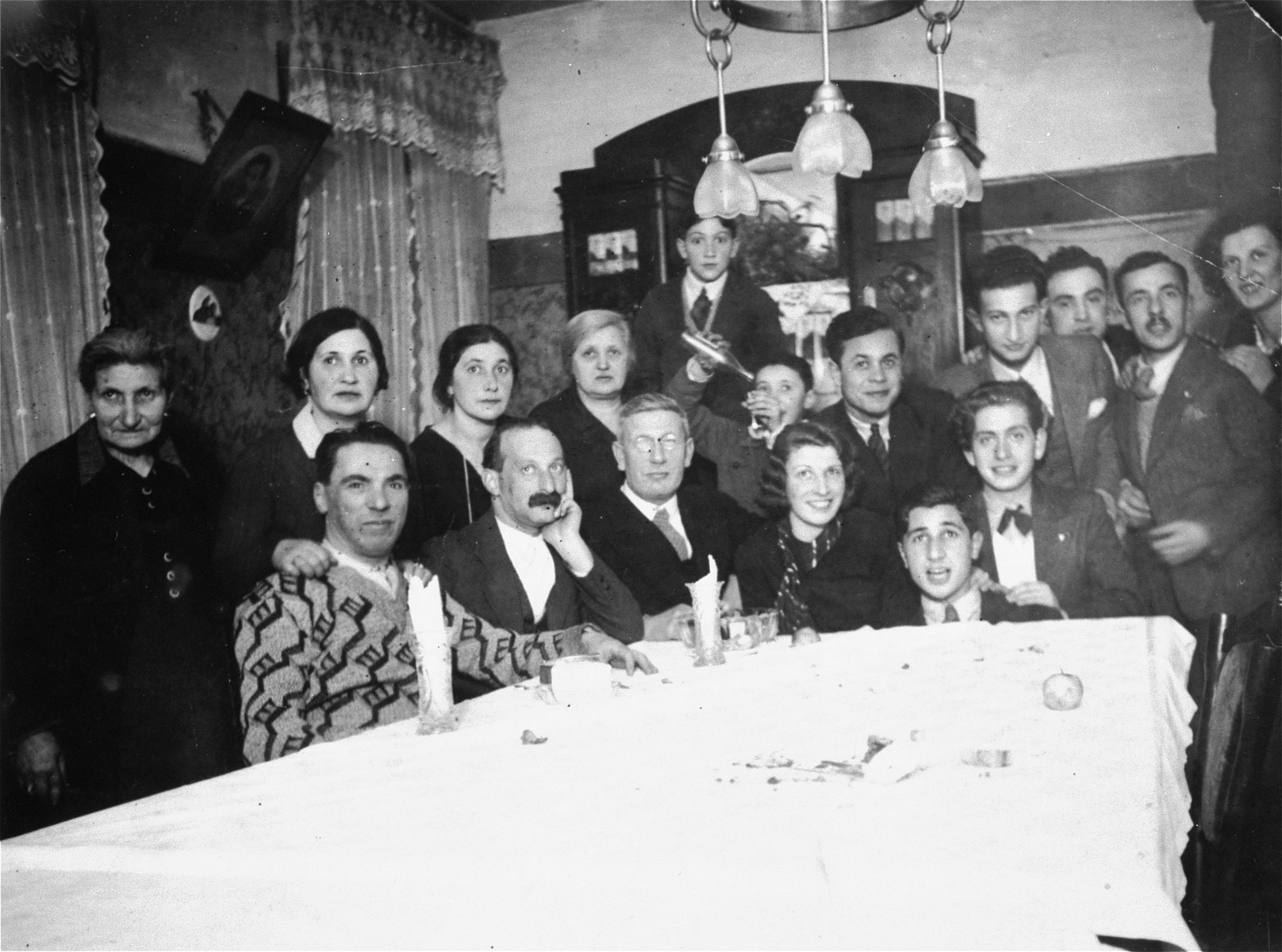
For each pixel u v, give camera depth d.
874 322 4.68
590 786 2.03
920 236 4.65
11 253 3.34
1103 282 4.57
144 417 3.65
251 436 3.96
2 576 3.31
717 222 4.73
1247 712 3.61
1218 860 3.58
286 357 4.11
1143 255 4.54
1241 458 4.49
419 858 1.74
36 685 3.40
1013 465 4.63
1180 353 4.53
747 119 4.71
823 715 2.47
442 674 2.57
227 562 3.84
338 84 4.29
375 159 4.44
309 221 4.20
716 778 2.02
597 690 2.76
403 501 4.20
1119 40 4.51
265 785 2.24
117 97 3.59
